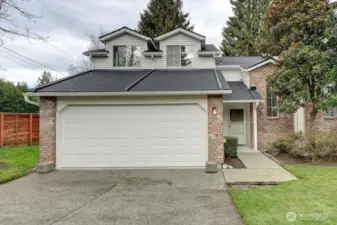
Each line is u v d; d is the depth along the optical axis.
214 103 9.30
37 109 24.14
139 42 13.78
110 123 9.48
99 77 11.64
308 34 11.36
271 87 12.09
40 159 9.31
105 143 9.44
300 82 10.57
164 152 9.39
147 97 9.36
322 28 10.95
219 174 8.16
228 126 14.63
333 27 10.55
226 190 6.48
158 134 9.41
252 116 13.52
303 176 7.64
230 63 15.57
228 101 12.30
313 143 10.39
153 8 29.19
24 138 16.77
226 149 11.10
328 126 13.45
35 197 6.06
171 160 9.37
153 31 28.98
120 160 9.41
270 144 13.01
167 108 9.41
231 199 5.74
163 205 5.42
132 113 9.46
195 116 9.36
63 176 8.20
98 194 6.27
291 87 10.80
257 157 11.12
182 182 7.32
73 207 5.36
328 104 10.27
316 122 13.28
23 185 7.13
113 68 13.69
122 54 13.87
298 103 10.93
